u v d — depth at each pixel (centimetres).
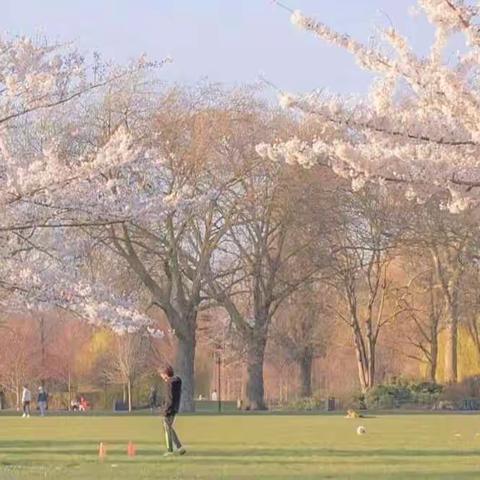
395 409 11919
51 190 4134
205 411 11594
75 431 6975
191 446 5312
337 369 17275
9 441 5884
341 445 5353
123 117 9825
